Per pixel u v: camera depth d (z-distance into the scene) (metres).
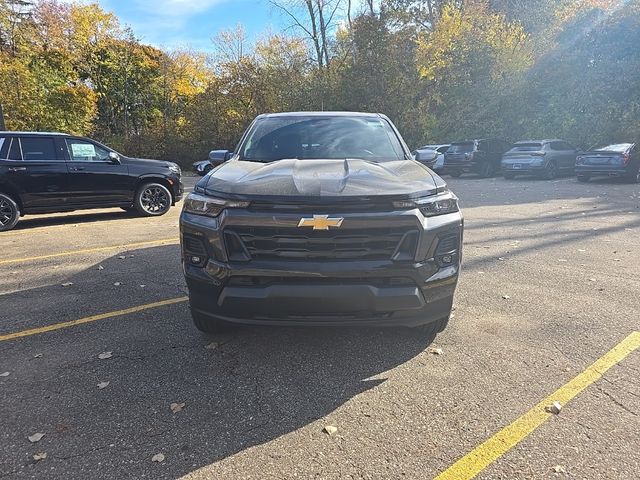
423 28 25.61
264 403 2.89
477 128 24.98
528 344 3.64
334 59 28.59
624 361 3.34
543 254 6.37
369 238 2.98
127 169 9.91
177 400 2.93
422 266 3.06
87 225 9.25
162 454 2.43
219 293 3.12
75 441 2.54
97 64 36.59
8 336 3.92
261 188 3.07
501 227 8.34
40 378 3.22
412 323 3.19
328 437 2.56
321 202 2.95
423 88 24.33
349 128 4.61
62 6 35.56
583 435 2.53
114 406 2.87
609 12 24.14
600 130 22.08
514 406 2.81
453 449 2.44
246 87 29.66
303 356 3.50
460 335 3.82
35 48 30.80
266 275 2.99
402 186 3.14
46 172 8.97
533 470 2.27
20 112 25.22
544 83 23.97
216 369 3.32
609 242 6.98
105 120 37.59
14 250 7.11
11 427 2.66
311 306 2.99
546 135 23.67
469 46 24.53
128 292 5.03
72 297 4.89
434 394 2.96
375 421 2.69
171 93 38.44
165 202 10.48
